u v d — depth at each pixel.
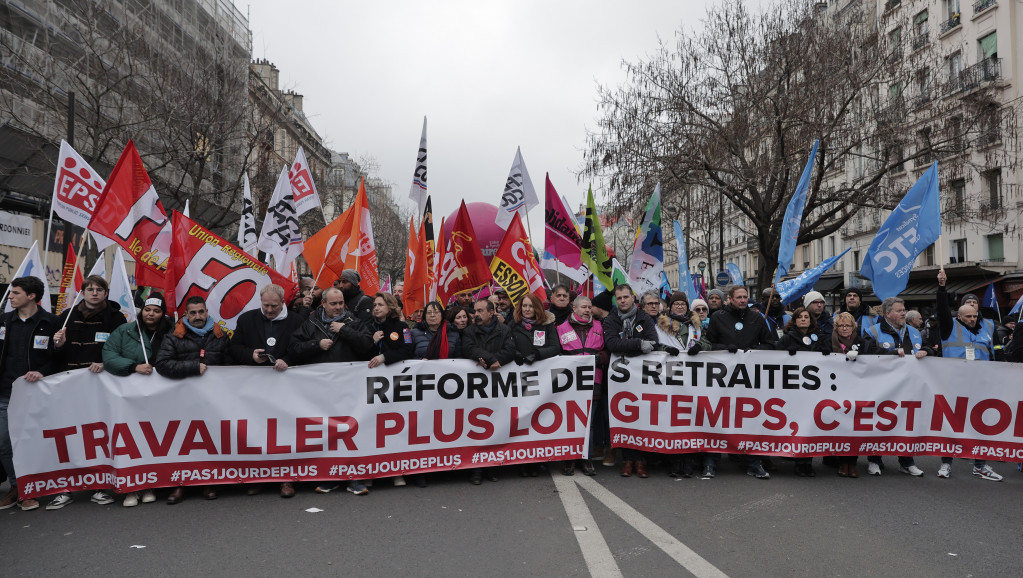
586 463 6.82
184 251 6.43
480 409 6.52
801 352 6.85
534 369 6.68
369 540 4.71
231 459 5.92
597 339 7.09
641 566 4.19
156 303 5.87
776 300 9.10
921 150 19.73
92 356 5.87
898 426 6.79
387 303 6.37
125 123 16.94
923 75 19.39
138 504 5.67
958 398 6.78
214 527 5.02
